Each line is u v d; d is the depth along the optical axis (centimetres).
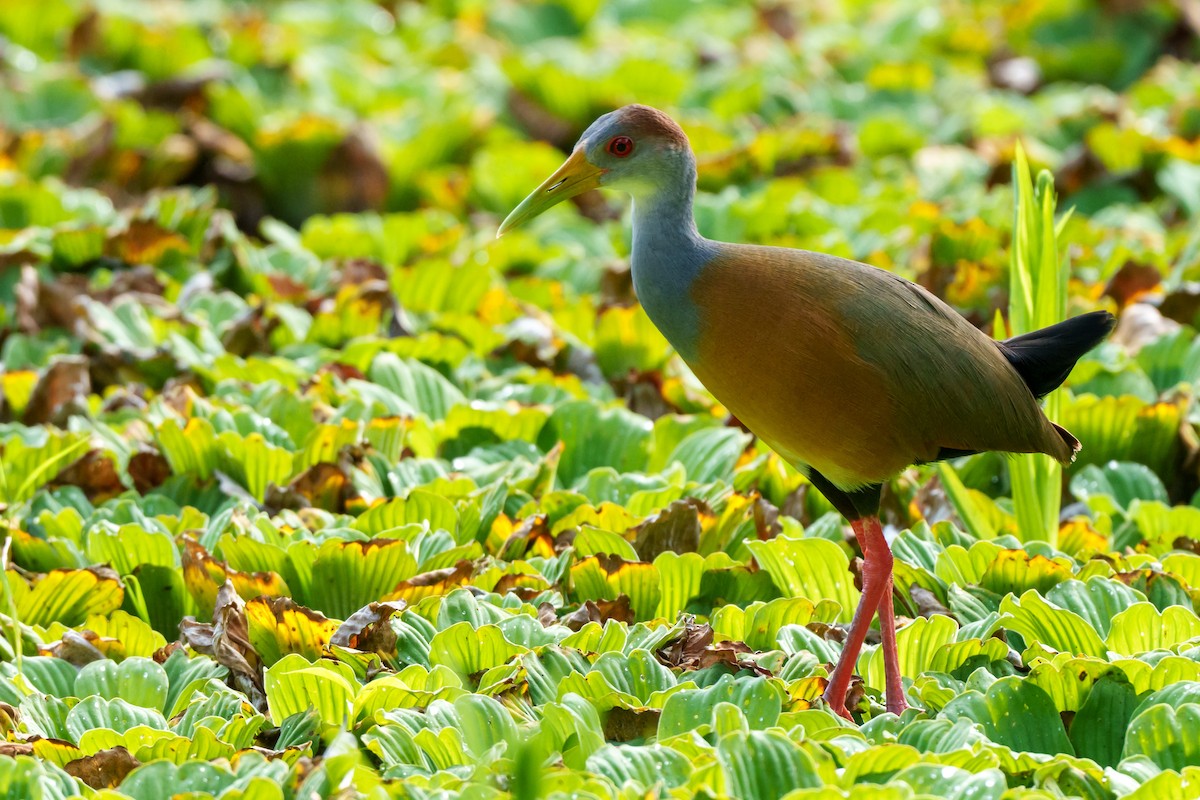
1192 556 921
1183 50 2259
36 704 777
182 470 1077
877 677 845
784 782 657
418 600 894
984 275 1355
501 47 2327
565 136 2080
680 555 920
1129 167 1752
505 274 1583
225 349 1320
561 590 933
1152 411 1119
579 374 1299
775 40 2347
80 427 1115
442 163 1956
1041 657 789
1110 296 1377
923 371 800
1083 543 1005
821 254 831
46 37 2289
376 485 1060
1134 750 715
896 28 2409
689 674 800
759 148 1809
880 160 1930
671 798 646
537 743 632
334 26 2417
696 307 827
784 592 937
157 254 1508
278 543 948
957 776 659
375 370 1212
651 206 860
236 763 702
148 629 877
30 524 999
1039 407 871
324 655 830
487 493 1005
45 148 1830
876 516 838
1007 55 2303
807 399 802
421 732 719
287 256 1543
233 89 1955
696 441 1111
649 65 2053
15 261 1441
